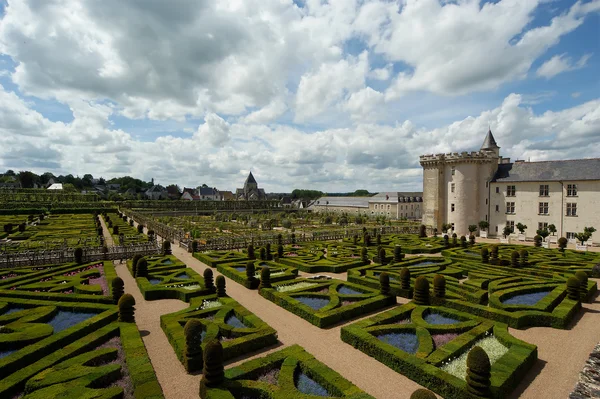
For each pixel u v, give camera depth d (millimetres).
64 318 16203
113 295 17781
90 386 10344
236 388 10289
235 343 13000
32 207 88625
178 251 36938
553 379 11555
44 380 10320
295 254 33750
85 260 29719
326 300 19375
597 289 22562
